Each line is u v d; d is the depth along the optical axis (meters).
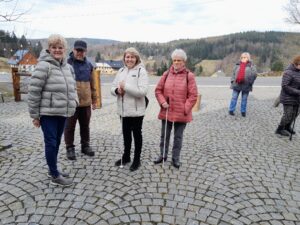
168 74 4.21
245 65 7.55
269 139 5.81
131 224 2.87
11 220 2.88
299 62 5.57
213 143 5.43
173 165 4.29
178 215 3.04
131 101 3.91
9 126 6.29
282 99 5.83
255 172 4.18
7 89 12.01
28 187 3.54
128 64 3.90
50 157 3.48
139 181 3.78
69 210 3.08
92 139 5.46
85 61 4.42
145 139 5.58
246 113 8.29
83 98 4.38
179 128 4.21
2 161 4.31
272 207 3.26
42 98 3.36
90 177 3.86
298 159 4.77
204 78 20.70
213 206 3.23
